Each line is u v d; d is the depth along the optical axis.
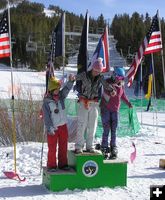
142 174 8.77
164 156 11.14
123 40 85.06
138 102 34.38
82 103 7.50
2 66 77.62
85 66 9.88
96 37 73.38
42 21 89.88
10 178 8.33
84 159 7.42
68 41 74.81
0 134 13.10
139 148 12.52
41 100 13.90
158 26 14.09
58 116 7.41
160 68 51.19
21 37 81.88
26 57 79.62
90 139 7.66
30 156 10.50
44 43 80.44
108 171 7.57
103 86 7.75
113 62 73.88
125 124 15.89
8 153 10.78
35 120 13.41
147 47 14.16
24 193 7.20
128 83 14.97
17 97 13.84
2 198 6.89
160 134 16.45
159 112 32.81
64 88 7.52
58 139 7.54
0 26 8.84
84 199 6.86
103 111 8.34
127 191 7.38
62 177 7.33
